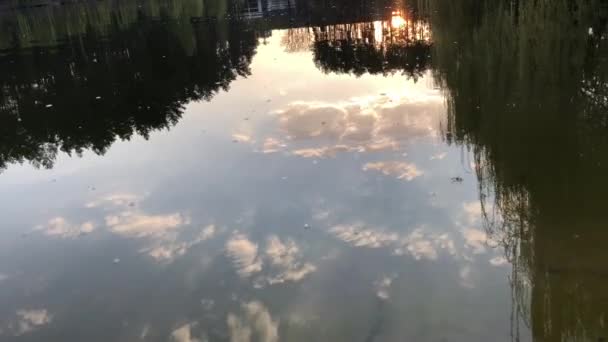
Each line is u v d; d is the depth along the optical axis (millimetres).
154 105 7492
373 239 3570
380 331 2750
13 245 3984
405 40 9625
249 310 3018
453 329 2695
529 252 3178
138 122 6762
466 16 9227
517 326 2646
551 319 2648
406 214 3822
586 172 3900
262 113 6324
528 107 5199
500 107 5324
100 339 2914
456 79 6438
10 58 13250
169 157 5383
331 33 11469
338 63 8539
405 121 5480
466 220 3648
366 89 6770
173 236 3869
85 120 7234
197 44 12523
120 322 3031
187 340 2828
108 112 7473
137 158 5473
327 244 3568
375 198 4086
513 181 3971
